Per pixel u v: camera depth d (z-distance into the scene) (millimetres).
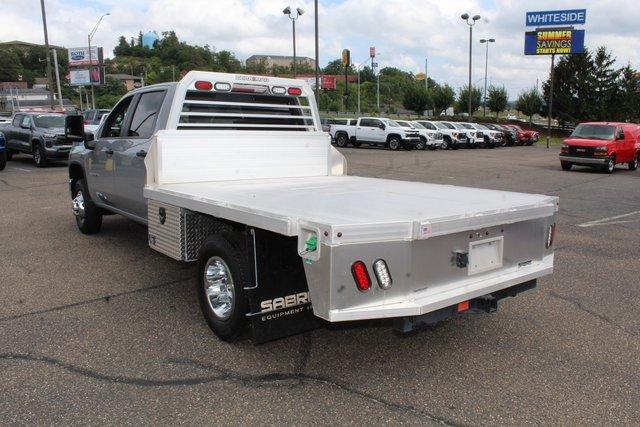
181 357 4012
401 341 4379
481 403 3441
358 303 3193
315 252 3160
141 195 5836
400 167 21031
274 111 6516
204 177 5551
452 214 3469
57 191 12508
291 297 3867
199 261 4391
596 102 53625
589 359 4098
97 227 7938
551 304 5309
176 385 3602
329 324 3699
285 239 3814
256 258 3723
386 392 3562
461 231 3559
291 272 3857
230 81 5875
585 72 53688
